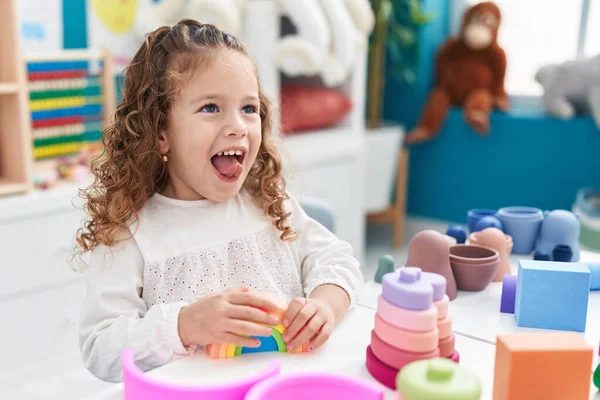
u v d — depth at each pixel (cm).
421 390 53
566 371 57
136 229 87
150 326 73
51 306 170
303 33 212
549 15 273
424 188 294
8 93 164
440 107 275
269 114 104
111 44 215
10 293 162
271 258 96
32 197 164
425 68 285
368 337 77
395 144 278
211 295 74
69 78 195
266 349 72
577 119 247
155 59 88
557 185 255
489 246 100
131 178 90
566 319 80
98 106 205
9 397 139
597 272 95
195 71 84
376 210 279
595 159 244
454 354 68
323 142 233
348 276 90
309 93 237
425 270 91
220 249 91
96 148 199
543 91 255
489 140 269
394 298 64
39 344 169
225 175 89
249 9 207
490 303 90
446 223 289
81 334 82
